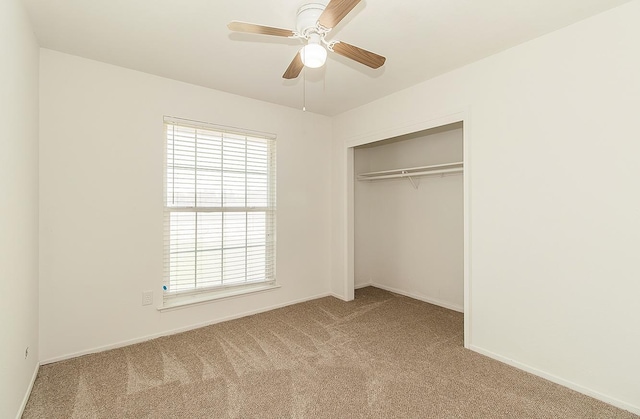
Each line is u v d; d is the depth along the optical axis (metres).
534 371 2.11
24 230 1.78
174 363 2.25
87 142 2.38
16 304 1.61
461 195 3.41
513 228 2.22
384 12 1.81
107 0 1.70
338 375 2.09
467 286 2.49
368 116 3.40
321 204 3.85
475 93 2.43
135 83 2.59
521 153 2.17
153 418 1.67
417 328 2.89
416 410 1.74
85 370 2.14
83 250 2.37
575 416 1.69
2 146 1.38
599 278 1.84
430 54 2.32
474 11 1.81
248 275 3.29
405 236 4.00
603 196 1.83
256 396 1.86
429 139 3.70
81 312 2.36
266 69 2.58
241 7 1.77
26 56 1.81
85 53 2.30
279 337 2.69
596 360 1.85
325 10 1.41
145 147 2.64
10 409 1.51
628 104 1.74
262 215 3.39
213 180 3.05
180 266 2.88
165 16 1.85
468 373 2.12
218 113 3.03
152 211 2.67
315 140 3.78
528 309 2.14
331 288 3.96
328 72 2.62
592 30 1.86
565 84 1.97
